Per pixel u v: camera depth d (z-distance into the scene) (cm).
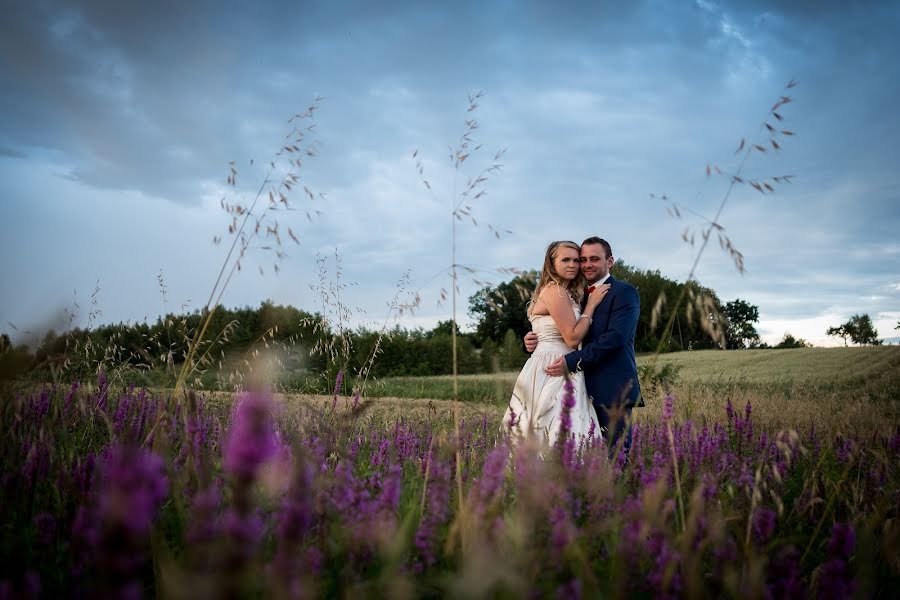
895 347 3988
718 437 377
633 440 339
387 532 171
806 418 631
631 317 467
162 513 184
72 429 306
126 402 325
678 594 164
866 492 295
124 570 76
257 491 175
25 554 161
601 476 231
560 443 227
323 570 165
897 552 201
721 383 1579
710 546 203
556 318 477
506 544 166
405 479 283
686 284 230
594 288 493
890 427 502
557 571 163
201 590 87
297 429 291
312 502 175
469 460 298
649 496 180
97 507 167
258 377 92
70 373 412
